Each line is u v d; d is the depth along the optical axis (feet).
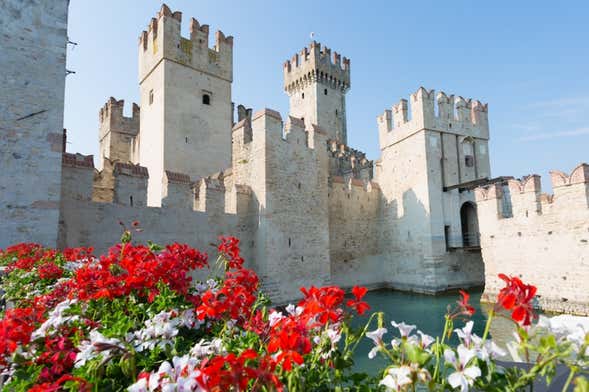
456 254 85.40
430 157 86.28
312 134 75.15
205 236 57.77
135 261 12.03
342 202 91.40
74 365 8.05
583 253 52.65
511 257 63.98
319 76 154.51
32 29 44.19
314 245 70.49
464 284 85.05
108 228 47.80
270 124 65.16
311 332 8.21
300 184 69.82
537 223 59.67
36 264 23.95
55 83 44.78
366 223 95.86
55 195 42.70
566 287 54.70
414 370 5.52
